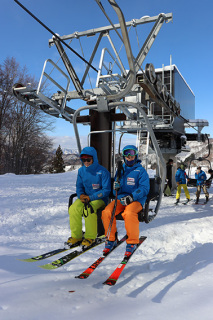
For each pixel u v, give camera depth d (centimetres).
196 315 177
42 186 1469
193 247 419
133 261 364
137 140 537
